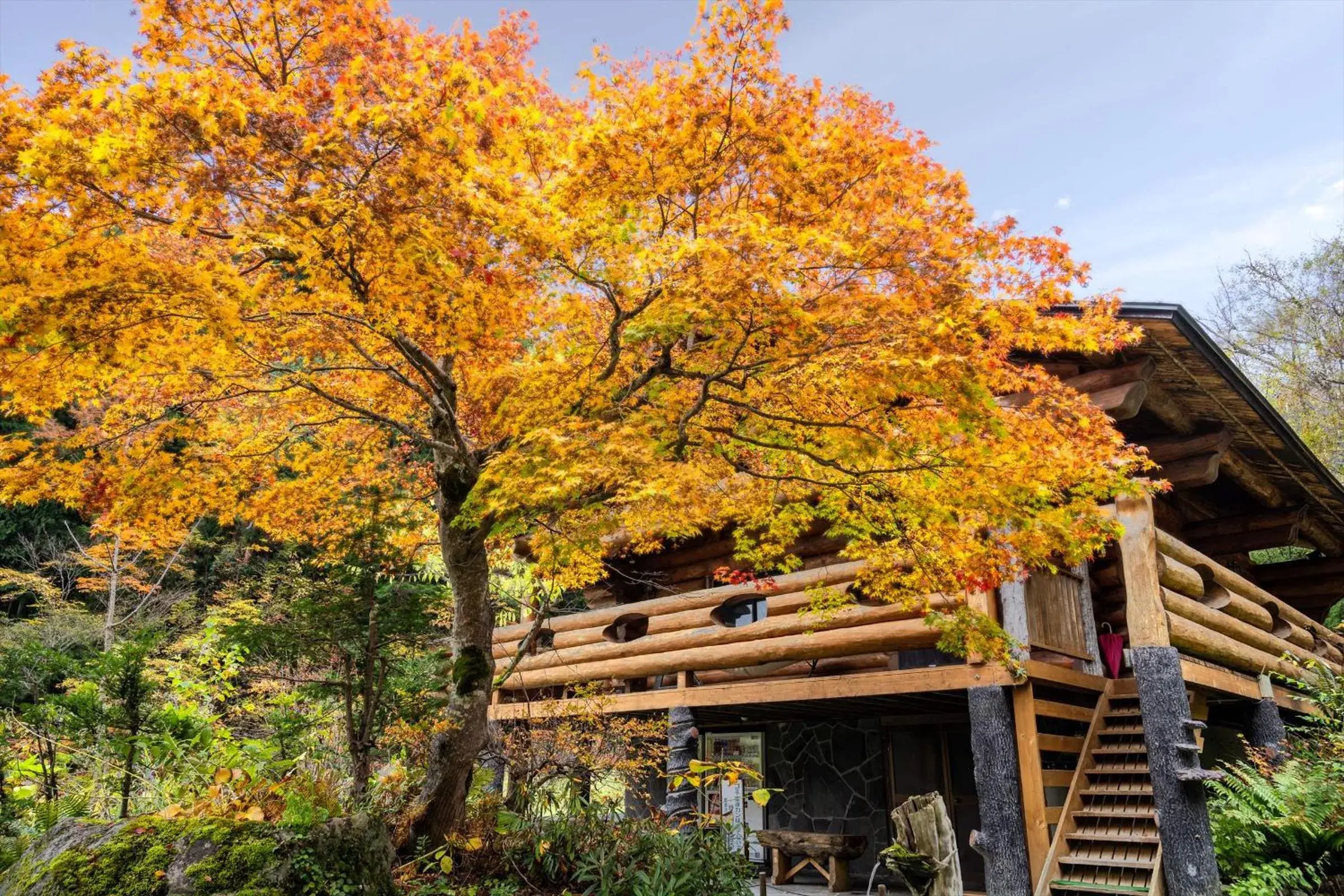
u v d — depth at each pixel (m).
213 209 4.47
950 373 4.37
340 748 8.88
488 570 6.82
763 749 12.11
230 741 7.45
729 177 5.16
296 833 4.35
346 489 7.52
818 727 11.54
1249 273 23.30
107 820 4.55
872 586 7.25
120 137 3.92
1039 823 7.08
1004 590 7.78
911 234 4.64
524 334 6.60
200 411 6.82
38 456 6.03
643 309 5.04
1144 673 7.04
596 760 8.18
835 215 4.99
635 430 5.25
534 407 5.75
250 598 19.31
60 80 3.93
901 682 7.89
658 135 4.74
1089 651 8.95
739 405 5.56
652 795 11.43
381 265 4.72
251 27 4.77
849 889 9.62
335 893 4.24
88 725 6.24
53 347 4.19
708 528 11.88
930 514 5.85
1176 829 6.70
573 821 7.02
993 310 4.60
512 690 12.02
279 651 7.04
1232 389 8.43
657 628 10.30
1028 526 5.61
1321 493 10.94
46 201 3.91
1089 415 5.76
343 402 6.55
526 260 5.15
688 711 9.64
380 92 4.83
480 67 5.88
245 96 4.21
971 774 9.98
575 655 10.97
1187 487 9.87
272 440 7.30
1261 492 10.90
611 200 4.89
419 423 7.95
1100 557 9.03
